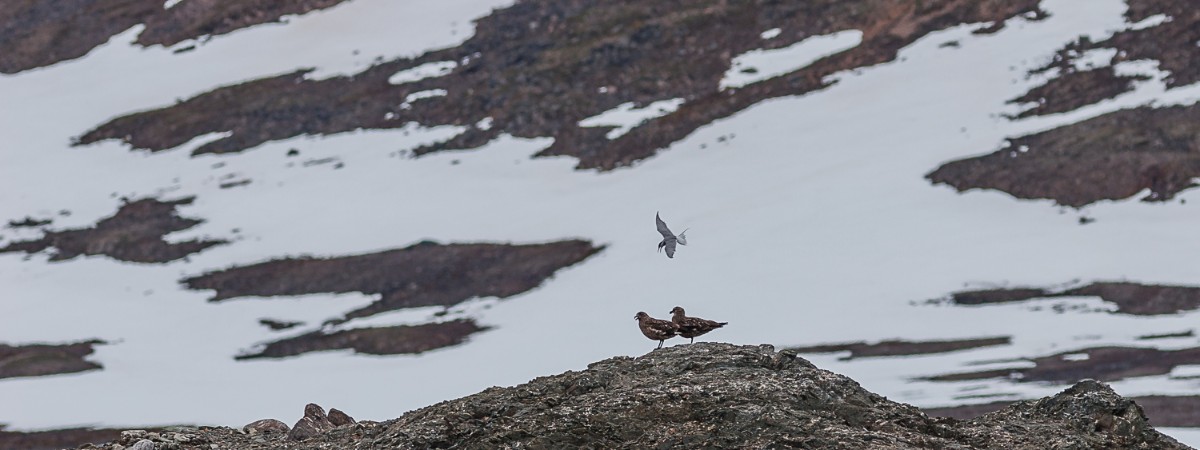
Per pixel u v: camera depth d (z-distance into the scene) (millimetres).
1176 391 71312
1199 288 89812
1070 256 98688
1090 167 110000
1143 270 94250
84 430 80812
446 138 133750
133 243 119188
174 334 101750
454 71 143875
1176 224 100625
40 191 129750
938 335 87812
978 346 84500
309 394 88625
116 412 85062
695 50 143000
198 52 154125
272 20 158875
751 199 117938
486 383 88250
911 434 13656
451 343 97250
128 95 146750
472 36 149500
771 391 13875
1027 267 98125
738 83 136875
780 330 92812
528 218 118625
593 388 14328
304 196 126000
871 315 93500
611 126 131875
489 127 134750
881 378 79375
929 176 115562
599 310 100625
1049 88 123375
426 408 14508
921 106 127062
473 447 13266
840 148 123500
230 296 108625
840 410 13914
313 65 149000
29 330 102812
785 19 146750
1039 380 75562
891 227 109375
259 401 87625
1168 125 112188
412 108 139000
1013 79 126562
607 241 113375
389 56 148750
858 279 100812
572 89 138625
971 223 107562
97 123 142375
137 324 103875
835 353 86625
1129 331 84312
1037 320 88375
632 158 127188
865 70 135750
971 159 116750
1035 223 105188
